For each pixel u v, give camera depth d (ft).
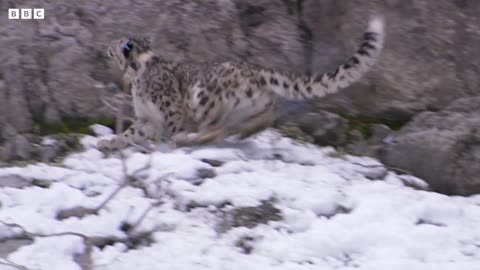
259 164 93.91
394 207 83.56
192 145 98.37
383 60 109.60
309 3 115.34
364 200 84.28
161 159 91.66
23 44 107.65
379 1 111.96
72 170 91.30
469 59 111.55
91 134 104.42
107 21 111.34
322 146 105.19
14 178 88.02
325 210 83.20
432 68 110.63
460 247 77.46
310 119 106.42
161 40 111.55
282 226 79.41
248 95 96.53
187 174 88.74
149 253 73.67
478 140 94.48
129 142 98.02
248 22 114.42
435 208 83.76
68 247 72.59
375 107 109.91
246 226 79.36
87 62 108.47
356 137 105.60
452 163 93.91
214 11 113.19
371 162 100.22
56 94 106.11
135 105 100.94
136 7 112.27
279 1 115.34
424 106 110.32
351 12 112.47
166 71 100.07
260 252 74.64
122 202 81.82
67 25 110.52
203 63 103.86
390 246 76.38
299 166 94.84
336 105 110.11
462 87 110.93
